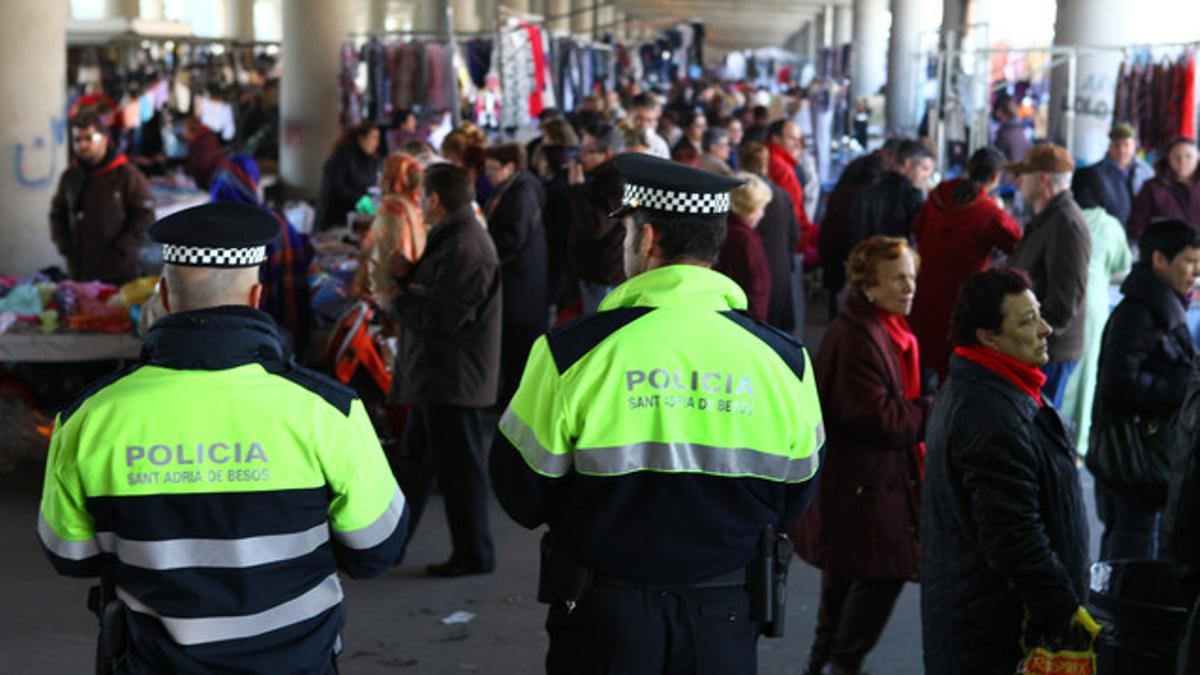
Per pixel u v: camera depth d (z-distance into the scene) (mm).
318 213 19875
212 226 4250
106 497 4133
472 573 9344
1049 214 10391
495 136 24156
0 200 15562
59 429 4219
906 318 12000
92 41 28109
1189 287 7402
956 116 22125
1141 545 7609
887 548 6695
